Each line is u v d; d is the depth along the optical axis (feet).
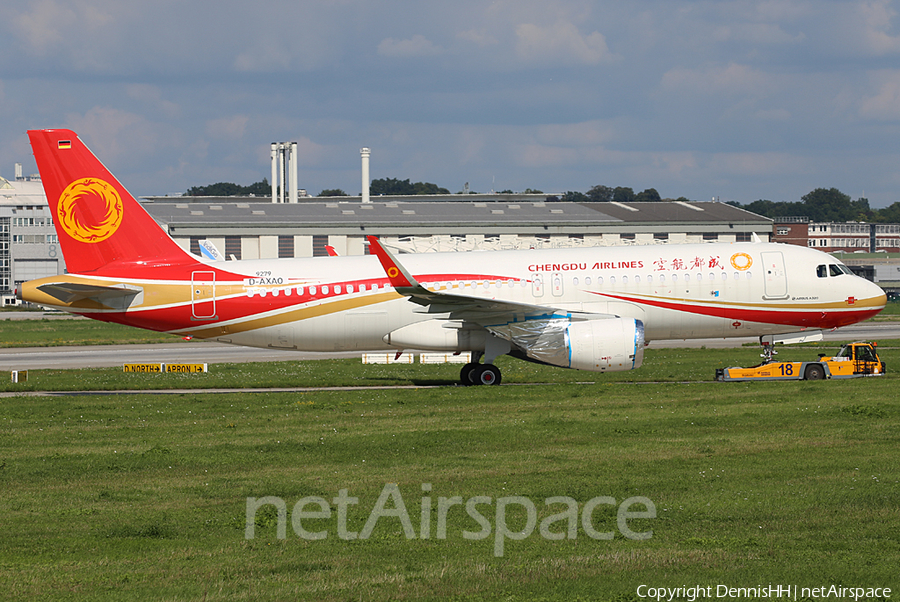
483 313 423.23
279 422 330.95
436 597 147.33
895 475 222.69
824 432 283.18
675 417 318.45
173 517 196.24
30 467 251.19
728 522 187.11
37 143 433.48
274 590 150.61
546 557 167.32
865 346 431.02
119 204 438.81
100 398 417.49
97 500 213.05
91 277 437.99
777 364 430.61
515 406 360.07
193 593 149.18
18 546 175.83
